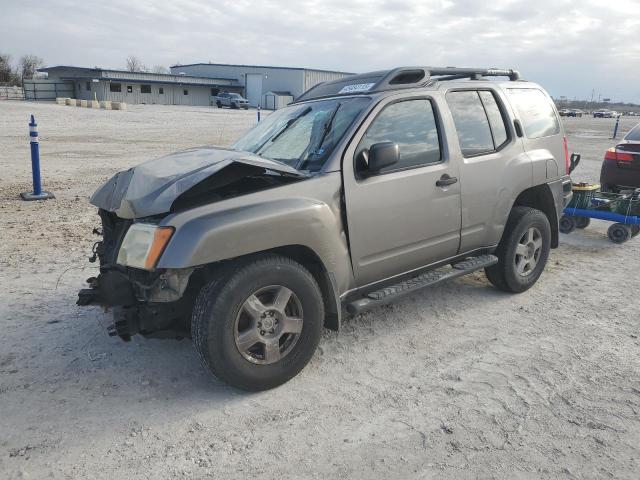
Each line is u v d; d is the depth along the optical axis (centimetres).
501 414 316
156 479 262
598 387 346
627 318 462
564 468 269
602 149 2122
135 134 2280
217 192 351
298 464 273
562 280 563
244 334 327
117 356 383
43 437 292
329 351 397
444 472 266
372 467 271
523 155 495
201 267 336
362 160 375
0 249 636
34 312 456
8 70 8562
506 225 492
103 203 374
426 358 387
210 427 304
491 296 512
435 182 416
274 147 413
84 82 6003
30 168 1282
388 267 400
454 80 467
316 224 343
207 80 6700
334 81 466
